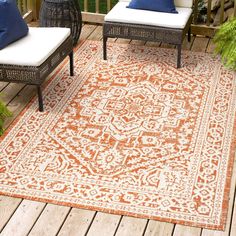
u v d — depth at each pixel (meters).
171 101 4.35
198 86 4.59
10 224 3.07
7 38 4.23
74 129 3.97
